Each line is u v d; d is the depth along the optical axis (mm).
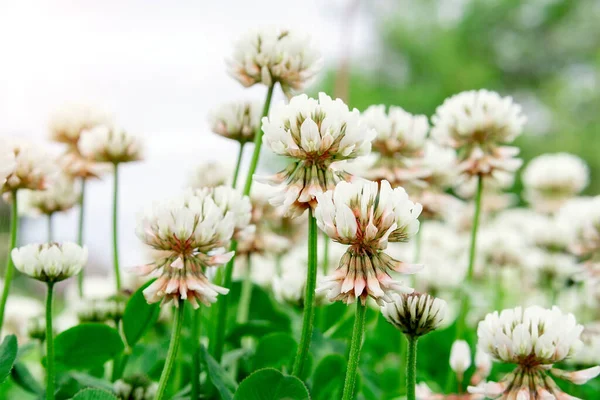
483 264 460
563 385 339
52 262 264
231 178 352
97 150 323
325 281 242
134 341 296
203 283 250
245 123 305
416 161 327
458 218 508
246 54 284
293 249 410
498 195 512
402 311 253
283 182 255
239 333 309
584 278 357
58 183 333
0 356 265
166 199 254
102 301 316
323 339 307
